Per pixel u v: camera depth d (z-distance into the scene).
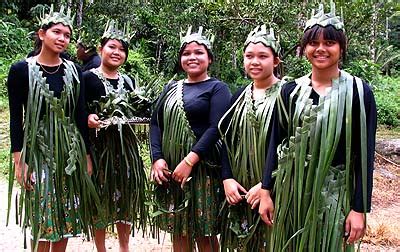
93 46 3.11
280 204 1.98
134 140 2.88
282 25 7.47
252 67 2.23
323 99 1.83
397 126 11.26
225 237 2.43
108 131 2.77
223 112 2.38
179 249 2.59
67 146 2.38
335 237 1.85
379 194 5.39
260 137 2.19
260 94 2.26
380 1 7.94
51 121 2.34
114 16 12.62
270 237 2.16
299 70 6.79
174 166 2.47
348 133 1.80
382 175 6.40
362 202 1.82
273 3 7.55
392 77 18.80
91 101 2.74
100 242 2.87
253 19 7.67
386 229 3.81
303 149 1.86
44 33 2.31
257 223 2.23
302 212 1.91
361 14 6.90
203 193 2.47
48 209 2.38
